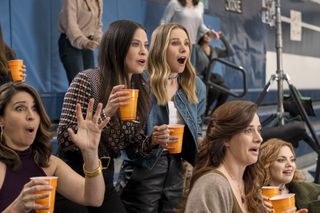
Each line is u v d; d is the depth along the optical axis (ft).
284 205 10.00
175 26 13.48
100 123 9.80
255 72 41.01
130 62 11.76
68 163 11.56
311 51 50.96
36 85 23.97
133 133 12.21
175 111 13.47
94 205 9.90
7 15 22.94
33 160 9.82
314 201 13.98
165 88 13.24
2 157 9.43
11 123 9.39
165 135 12.17
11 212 8.07
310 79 50.93
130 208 13.23
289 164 13.70
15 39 23.20
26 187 8.08
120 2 28.53
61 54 22.77
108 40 11.78
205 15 35.01
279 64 21.07
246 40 39.88
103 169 11.76
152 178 13.08
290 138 19.42
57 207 11.30
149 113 13.04
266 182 13.69
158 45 13.38
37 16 24.08
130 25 11.80
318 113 39.63
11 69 13.58
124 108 11.09
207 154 9.83
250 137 9.61
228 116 9.62
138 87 12.39
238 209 9.36
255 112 9.70
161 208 13.38
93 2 22.88
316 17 51.96
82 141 9.47
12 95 9.39
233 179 9.77
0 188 9.34
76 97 11.64
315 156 30.63
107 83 11.64
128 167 13.48
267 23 42.50
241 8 39.27
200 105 14.34
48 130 9.92
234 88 37.88
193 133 13.44
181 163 13.58
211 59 27.53
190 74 13.73
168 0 32.12
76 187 9.95
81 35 22.04
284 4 45.50
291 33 46.96
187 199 9.38
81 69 22.70
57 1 24.84
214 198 9.11
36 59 24.02
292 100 21.53
